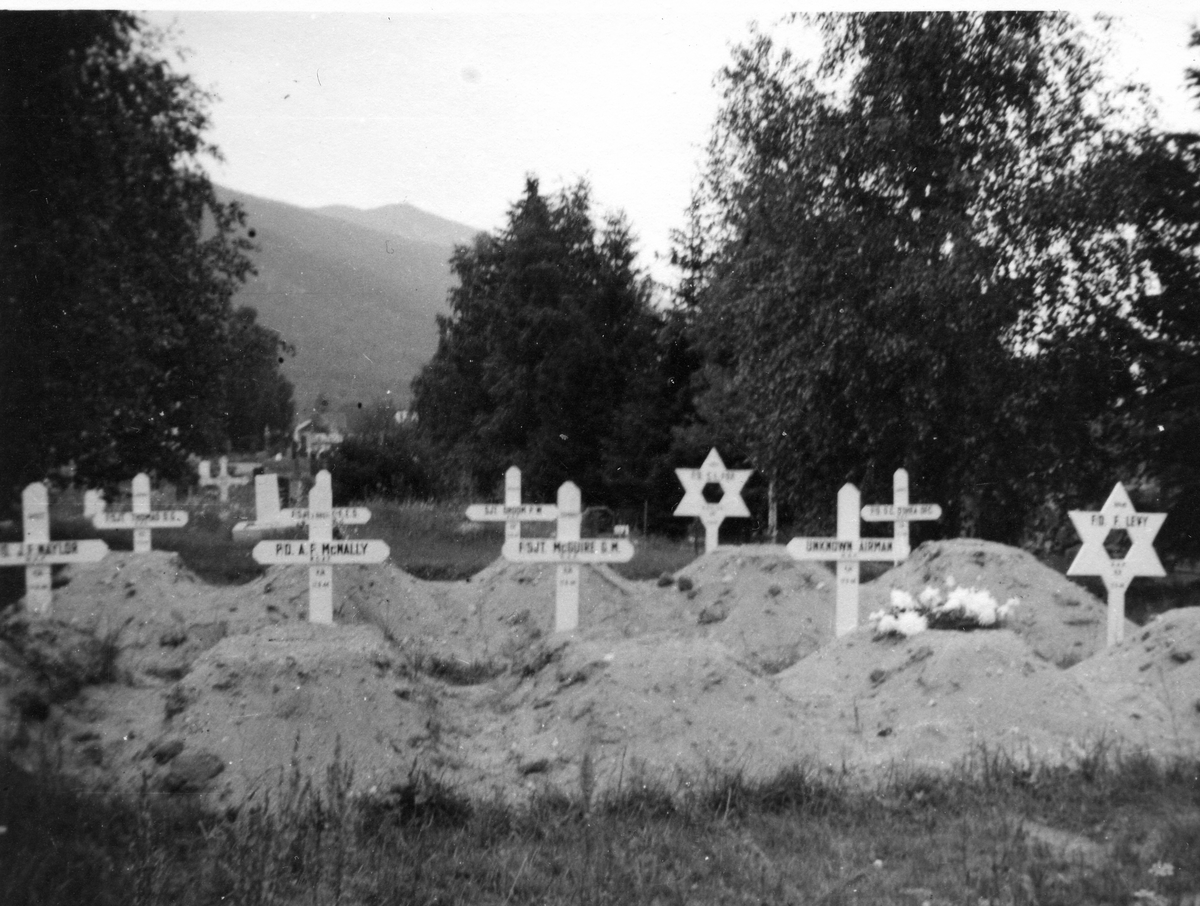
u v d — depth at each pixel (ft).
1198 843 19.49
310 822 19.72
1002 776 23.27
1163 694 29.01
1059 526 76.38
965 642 28.94
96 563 44.96
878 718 27.35
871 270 68.64
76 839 18.47
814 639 43.16
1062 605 42.86
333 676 24.20
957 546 46.52
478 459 151.12
